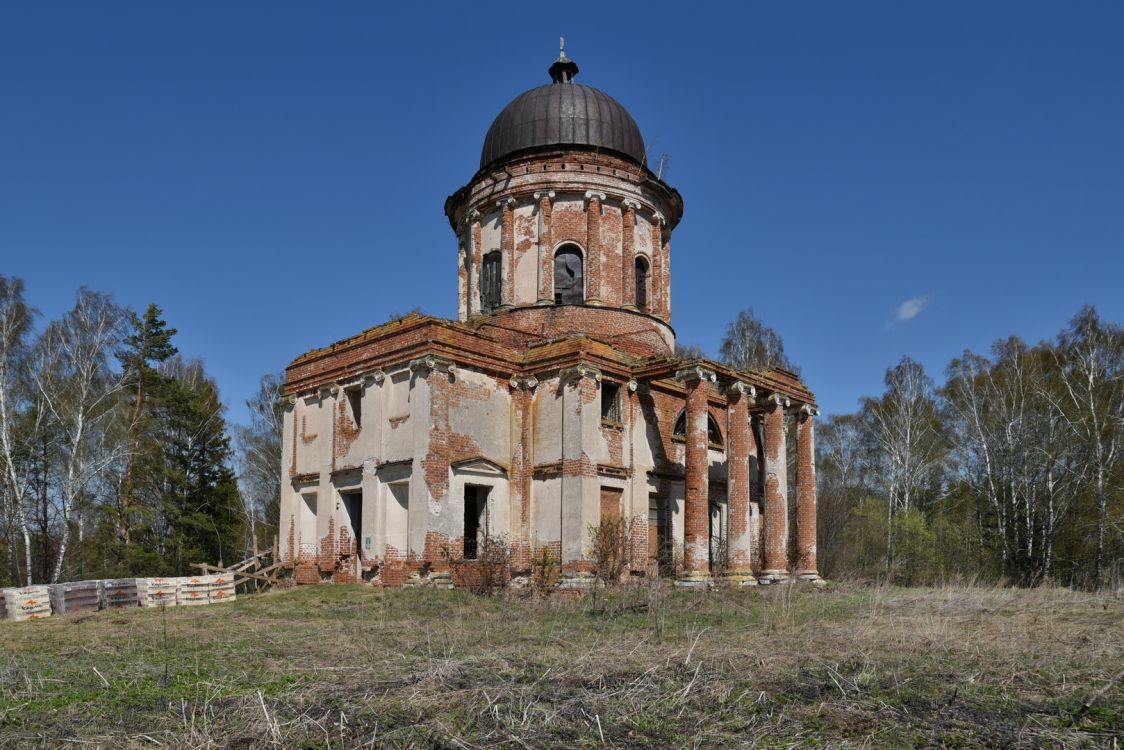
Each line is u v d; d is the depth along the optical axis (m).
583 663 10.21
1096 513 36.91
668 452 27.55
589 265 28.89
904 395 46.81
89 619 18.64
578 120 30.23
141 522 37.94
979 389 44.88
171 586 23.17
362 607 19.31
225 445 42.03
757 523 31.80
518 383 25.47
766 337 44.97
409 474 23.34
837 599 21.17
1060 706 8.02
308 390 27.41
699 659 10.52
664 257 32.06
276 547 28.95
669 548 26.88
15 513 35.22
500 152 30.66
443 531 22.78
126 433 37.38
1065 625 14.70
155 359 40.22
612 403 25.97
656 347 29.47
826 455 57.94
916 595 22.39
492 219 30.72
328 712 7.71
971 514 43.69
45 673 10.70
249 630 15.52
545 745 6.73
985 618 15.84
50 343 35.66
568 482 23.94
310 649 12.42
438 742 6.79
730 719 7.52
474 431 24.16
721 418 30.58
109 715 8.11
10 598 19.80
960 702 8.17
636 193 30.27
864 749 6.57
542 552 24.03
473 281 30.59
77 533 37.97
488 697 8.03
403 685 9.00
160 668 10.98
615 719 7.50
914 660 10.54
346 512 25.66
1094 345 38.25
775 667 10.02
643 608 18.20
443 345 23.59
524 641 13.05
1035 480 39.97
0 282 34.53
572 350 24.61
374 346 25.09
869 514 39.78
